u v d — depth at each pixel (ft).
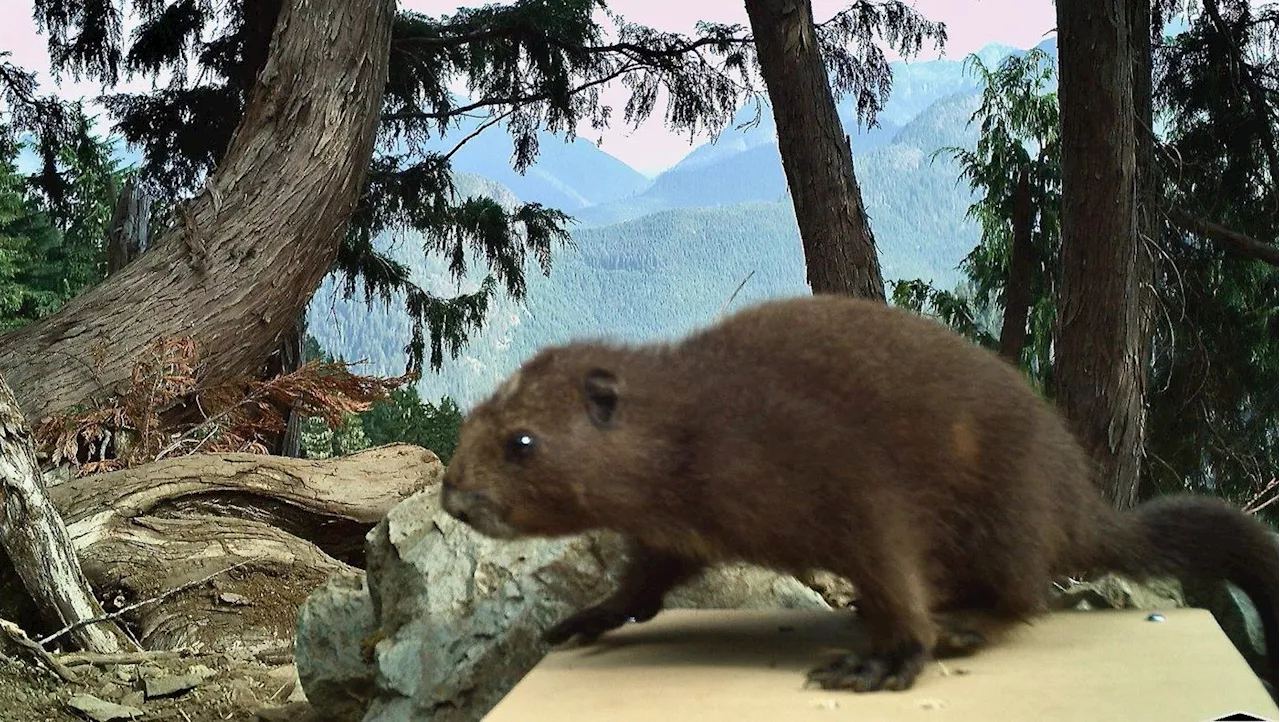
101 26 14.90
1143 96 8.91
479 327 15.05
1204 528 3.54
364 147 9.66
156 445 8.56
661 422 2.90
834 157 8.70
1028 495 3.06
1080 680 2.82
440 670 3.71
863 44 13.99
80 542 7.13
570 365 2.96
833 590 4.08
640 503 2.91
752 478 2.84
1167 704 2.64
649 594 3.37
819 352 2.99
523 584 3.75
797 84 8.65
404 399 15.08
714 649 3.19
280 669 5.49
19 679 5.05
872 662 2.84
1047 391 11.40
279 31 9.47
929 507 2.98
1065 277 6.89
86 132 16.11
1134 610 3.45
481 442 2.93
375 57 9.62
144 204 12.73
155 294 9.01
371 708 3.77
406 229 15.69
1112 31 6.61
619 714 2.72
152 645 6.71
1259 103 12.87
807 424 2.86
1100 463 6.54
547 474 2.89
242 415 9.46
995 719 2.60
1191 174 12.81
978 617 3.11
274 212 9.27
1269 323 12.39
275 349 9.86
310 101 9.37
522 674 3.67
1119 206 6.70
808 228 8.75
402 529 4.09
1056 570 3.41
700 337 3.10
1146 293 7.44
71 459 8.12
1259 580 3.58
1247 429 12.55
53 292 28.30
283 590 7.21
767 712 2.69
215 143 15.30
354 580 4.41
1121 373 6.75
